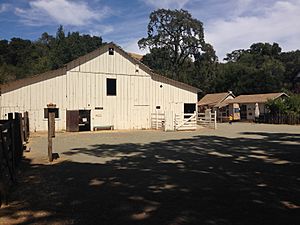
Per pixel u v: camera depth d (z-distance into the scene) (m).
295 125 37.00
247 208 6.14
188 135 23.78
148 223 5.42
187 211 6.01
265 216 5.67
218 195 7.08
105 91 30.67
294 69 66.25
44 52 83.44
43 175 9.55
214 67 57.00
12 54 82.31
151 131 29.02
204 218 5.61
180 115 29.98
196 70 57.09
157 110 33.16
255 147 15.69
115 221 5.54
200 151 14.52
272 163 11.09
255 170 9.85
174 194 7.22
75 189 7.81
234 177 8.89
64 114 28.73
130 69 31.95
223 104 52.09
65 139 21.38
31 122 27.45
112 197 7.04
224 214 5.81
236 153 13.69
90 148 16.17
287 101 42.16
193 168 10.34
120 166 10.91
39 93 27.81
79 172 9.93
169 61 57.28
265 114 43.56
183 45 54.91
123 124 31.47
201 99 59.06
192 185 8.02
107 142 19.09
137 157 12.93
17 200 6.95
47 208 6.34
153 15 54.66
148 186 7.99
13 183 8.36
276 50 86.38
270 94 50.78
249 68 63.66
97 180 8.76
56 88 28.50
